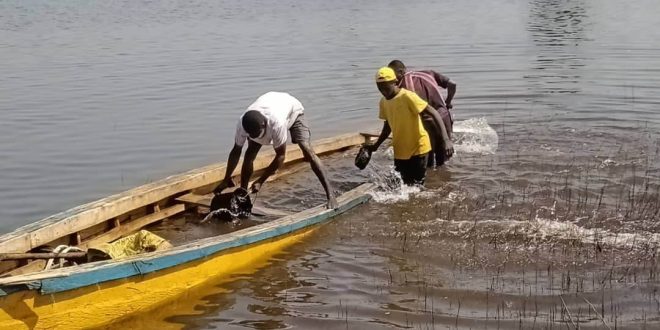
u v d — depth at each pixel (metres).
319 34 25.52
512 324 5.64
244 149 11.23
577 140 11.00
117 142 11.91
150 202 8.18
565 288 6.21
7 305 5.19
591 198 8.45
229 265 6.75
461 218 8.02
